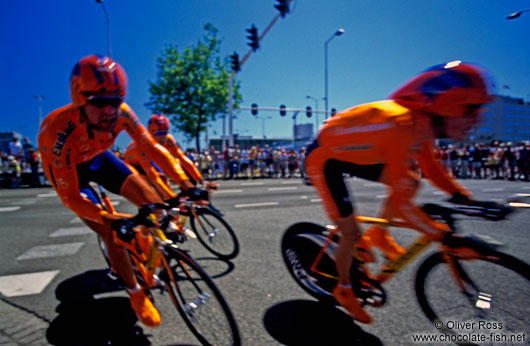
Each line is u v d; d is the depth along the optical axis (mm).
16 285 2545
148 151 2088
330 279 2029
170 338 1802
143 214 1525
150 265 1884
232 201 6891
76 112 1571
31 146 12602
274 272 2725
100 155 2105
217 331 1598
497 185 10203
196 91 21500
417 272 1736
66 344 1757
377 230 1839
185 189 2020
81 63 1401
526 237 3754
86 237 4059
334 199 1697
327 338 1753
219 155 14875
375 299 1823
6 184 10906
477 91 1272
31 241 3877
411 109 1438
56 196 8367
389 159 1439
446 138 1534
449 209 1526
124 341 1778
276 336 1778
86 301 2273
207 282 1564
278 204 6418
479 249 1351
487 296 1469
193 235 1674
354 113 1593
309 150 1856
